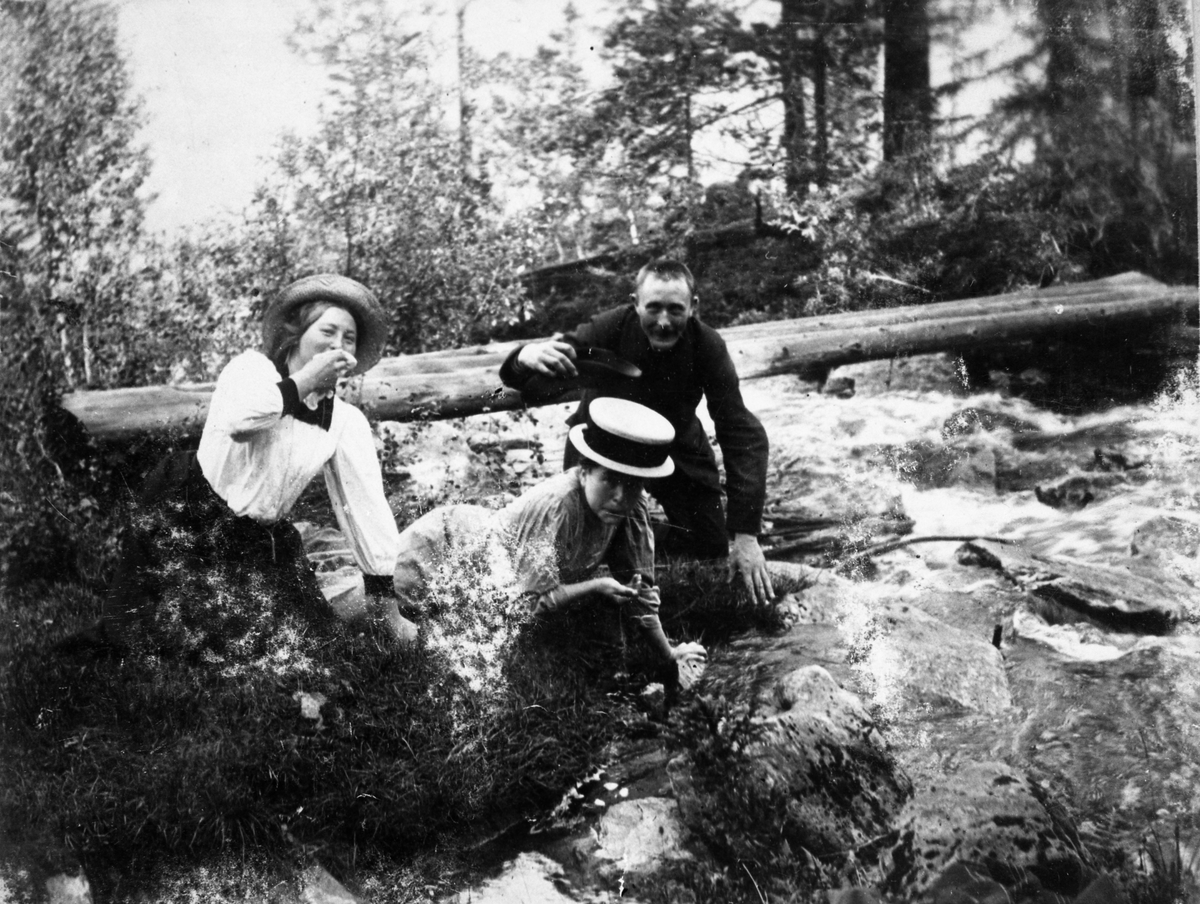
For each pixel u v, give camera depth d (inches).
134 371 157.9
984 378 165.0
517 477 148.7
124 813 129.1
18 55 162.2
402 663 139.8
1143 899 125.3
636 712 138.2
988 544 154.3
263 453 138.6
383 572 141.2
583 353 145.2
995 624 147.8
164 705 136.6
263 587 140.6
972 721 137.5
